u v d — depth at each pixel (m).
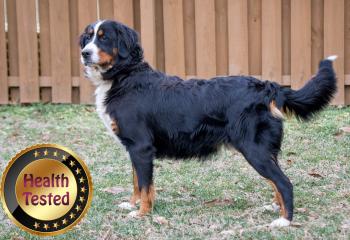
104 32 5.14
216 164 6.54
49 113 8.45
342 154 6.66
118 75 5.13
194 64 8.61
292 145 7.00
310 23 8.26
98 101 5.22
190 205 5.37
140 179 5.09
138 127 5.05
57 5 8.55
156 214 5.11
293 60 8.34
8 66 8.81
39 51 8.77
